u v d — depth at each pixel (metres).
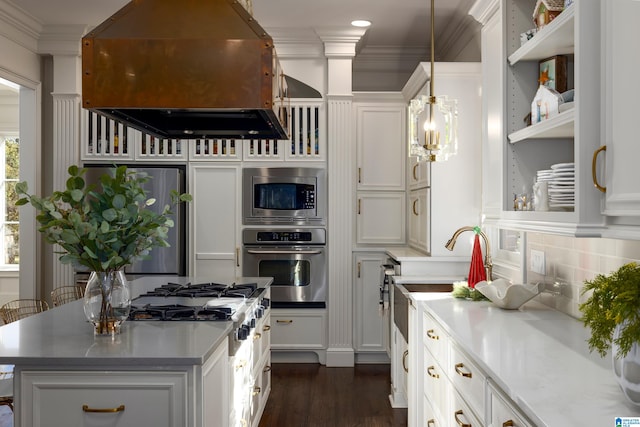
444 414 2.53
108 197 2.24
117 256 2.18
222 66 2.28
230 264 5.08
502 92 2.51
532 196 2.41
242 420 2.88
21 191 2.14
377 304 5.13
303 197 5.05
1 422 3.44
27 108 5.04
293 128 5.10
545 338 2.08
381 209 5.17
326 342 5.11
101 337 2.22
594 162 1.56
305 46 5.08
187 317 2.59
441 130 3.91
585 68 1.63
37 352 1.99
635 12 1.41
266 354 3.90
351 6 4.39
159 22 2.33
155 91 2.28
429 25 4.86
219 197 5.09
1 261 7.62
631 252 1.99
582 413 1.32
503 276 3.50
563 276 2.59
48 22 4.84
